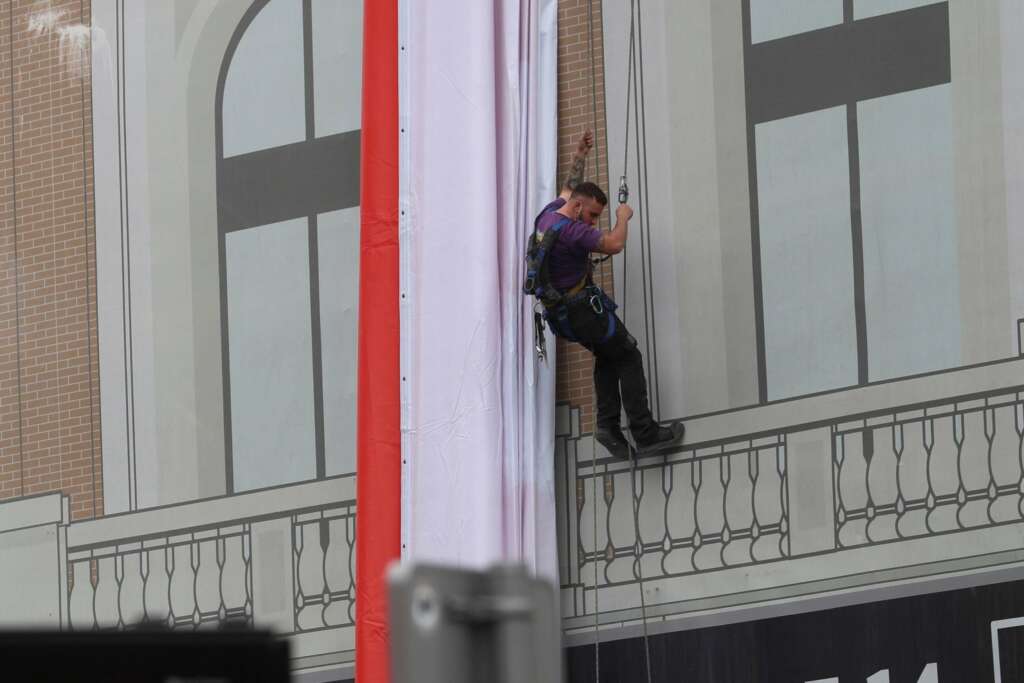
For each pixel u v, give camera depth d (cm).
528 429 4112
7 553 4850
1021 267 3934
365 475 4166
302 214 4722
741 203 4194
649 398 4188
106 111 4956
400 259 4194
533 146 4219
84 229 4931
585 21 4394
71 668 1398
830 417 4022
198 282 4800
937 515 3891
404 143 4231
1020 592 3791
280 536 4597
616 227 3891
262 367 4700
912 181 4059
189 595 4650
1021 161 3972
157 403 4784
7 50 5088
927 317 3991
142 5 4969
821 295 4088
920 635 3850
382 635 4084
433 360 4134
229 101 4841
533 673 1184
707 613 4031
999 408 3891
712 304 4175
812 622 3941
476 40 4228
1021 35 4009
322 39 4769
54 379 4900
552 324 3953
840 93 4150
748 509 4050
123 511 4762
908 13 4119
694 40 4297
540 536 4081
